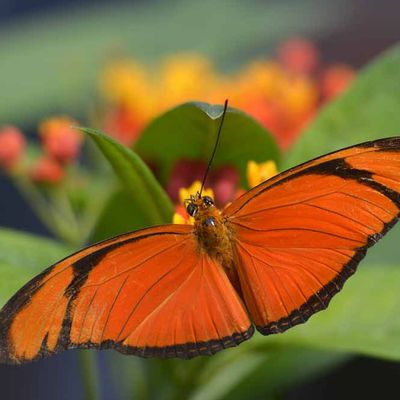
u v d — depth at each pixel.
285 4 0.64
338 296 0.48
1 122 0.60
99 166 0.56
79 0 0.76
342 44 0.75
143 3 0.70
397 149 0.43
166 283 0.43
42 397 0.65
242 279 0.44
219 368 0.49
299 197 0.44
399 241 0.50
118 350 0.43
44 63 0.62
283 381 0.50
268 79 0.54
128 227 0.49
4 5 0.78
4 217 0.68
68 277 0.43
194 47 0.62
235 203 0.44
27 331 0.42
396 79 0.50
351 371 0.57
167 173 0.49
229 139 0.48
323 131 0.50
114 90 0.56
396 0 0.76
